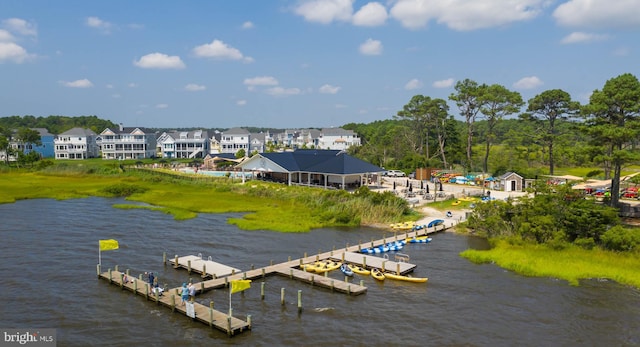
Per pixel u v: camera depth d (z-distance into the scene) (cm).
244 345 2645
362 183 9119
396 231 5509
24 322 2928
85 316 3019
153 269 3969
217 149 19612
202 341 2694
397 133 14812
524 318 2988
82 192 8631
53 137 19775
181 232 5369
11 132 18000
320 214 6134
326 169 8675
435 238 5125
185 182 10062
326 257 4266
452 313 3069
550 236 4497
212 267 3859
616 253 4169
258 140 19688
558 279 3681
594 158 5412
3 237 5050
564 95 10275
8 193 8306
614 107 5691
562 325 2889
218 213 6638
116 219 6112
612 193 5716
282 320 2972
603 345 2647
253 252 4541
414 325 2895
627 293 3381
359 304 3225
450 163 13038
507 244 4562
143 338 2731
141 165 14488
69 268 3975
